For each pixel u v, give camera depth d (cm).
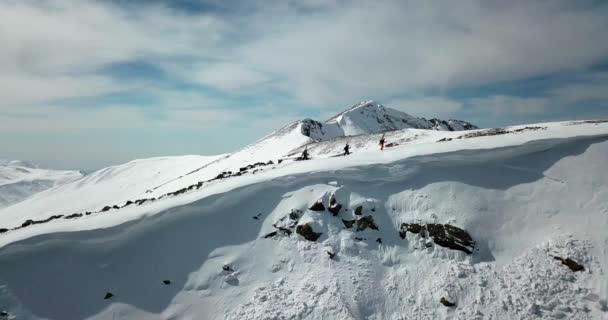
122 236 1420
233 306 1162
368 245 1363
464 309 1105
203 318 1146
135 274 1292
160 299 1211
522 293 1113
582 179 1438
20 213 11206
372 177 1620
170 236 1427
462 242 1302
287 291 1191
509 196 1468
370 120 17375
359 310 1130
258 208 1538
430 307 1133
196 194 1692
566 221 1315
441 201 1474
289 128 9569
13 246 1321
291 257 1327
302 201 1522
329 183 1593
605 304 1043
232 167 6212
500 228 1363
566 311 1052
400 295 1183
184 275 1284
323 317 1091
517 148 1661
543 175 1518
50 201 11900
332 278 1221
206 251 1367
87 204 10600
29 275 1245
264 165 2634
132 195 10256
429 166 1648
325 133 10550
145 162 16350
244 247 1377
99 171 15800
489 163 1611
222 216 1509
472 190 1503
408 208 1482
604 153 1505
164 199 1806
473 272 1214
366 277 1239
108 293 1221
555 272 1152
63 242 1362
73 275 1268
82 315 1159
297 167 1842
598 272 1119
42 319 1134
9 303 1153
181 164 13825
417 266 1274
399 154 1822
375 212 1471
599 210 1299
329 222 1438
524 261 1216
